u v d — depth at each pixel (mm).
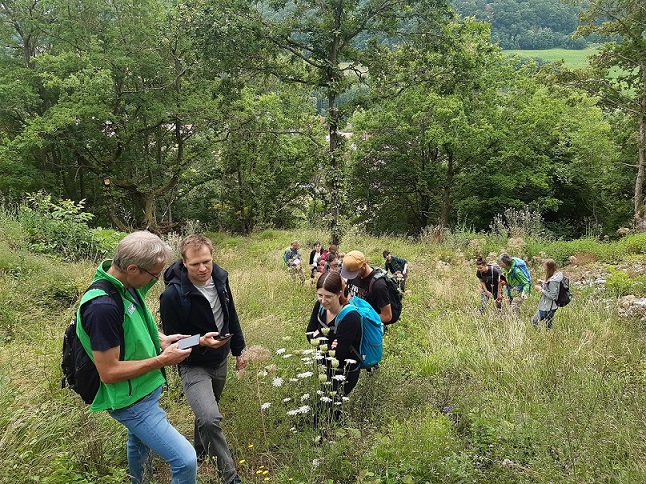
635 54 21250
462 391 4887
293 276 11805
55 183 23531
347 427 3896
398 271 10047
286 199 30375
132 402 2752
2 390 4012
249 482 3490
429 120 25062
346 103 17125
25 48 23094
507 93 25969
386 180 28141
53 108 20641
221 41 15320
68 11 22203
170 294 3570
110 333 2615
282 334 6770
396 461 3496
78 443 3584
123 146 23750
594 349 6141
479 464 3529
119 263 2707
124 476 3410
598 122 28312
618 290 10781
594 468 3393
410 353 6617
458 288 11008
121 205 26969
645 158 22062
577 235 27812
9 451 3268
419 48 17109
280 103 24219
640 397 4520
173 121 24406
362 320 4145
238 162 27188
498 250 17594
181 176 25156
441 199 27422
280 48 16703
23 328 6305
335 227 17516
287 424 4098
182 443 2840
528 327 7484
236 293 9656
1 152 19906
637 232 20688
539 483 3311
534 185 26953
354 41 17797
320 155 17750
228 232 27875
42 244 10500
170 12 17656
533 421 4141
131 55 22516
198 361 3643
